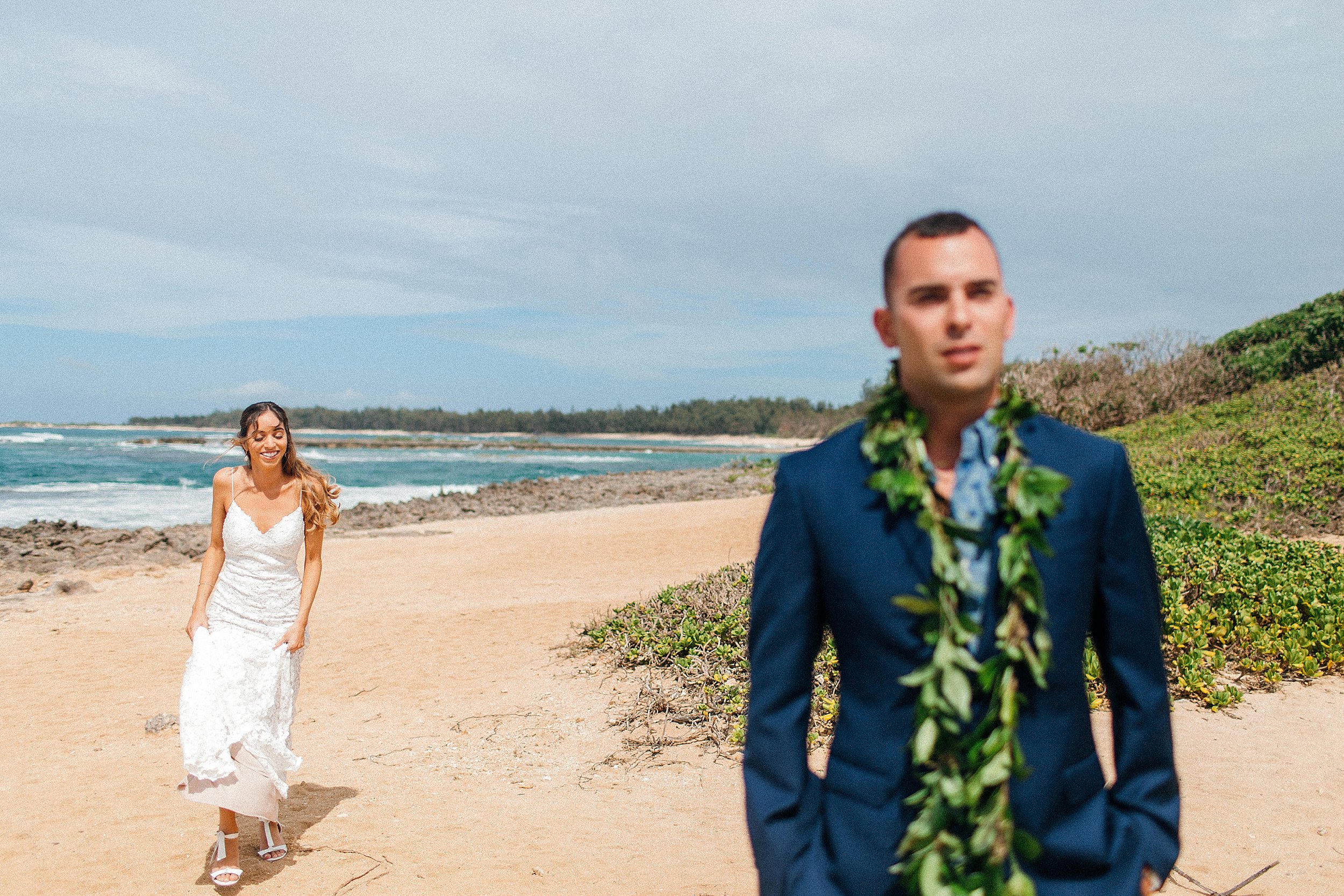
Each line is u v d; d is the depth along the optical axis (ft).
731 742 16.99
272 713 12.56
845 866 4.75
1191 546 24.64
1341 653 19.08
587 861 12.67
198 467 144.56
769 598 5.05
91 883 12.38
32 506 79.41
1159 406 69.92
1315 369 65.57
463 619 29.19
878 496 4.82
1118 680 4.98
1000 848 4.41
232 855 12.15
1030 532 4.51
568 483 100.42
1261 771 14.79
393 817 14.57
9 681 23.73
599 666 22.17
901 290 4.71
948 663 4.47
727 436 638.12
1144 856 4.71
